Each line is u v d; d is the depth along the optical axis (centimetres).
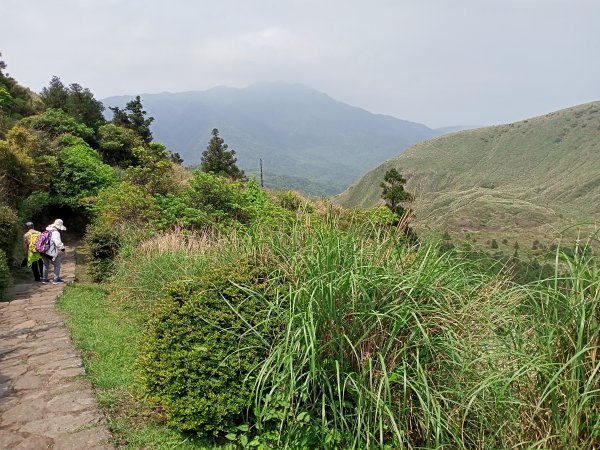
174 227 1085
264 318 353
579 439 233
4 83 2809
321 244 364
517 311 310
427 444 275
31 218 1678
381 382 266
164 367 349
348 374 290
